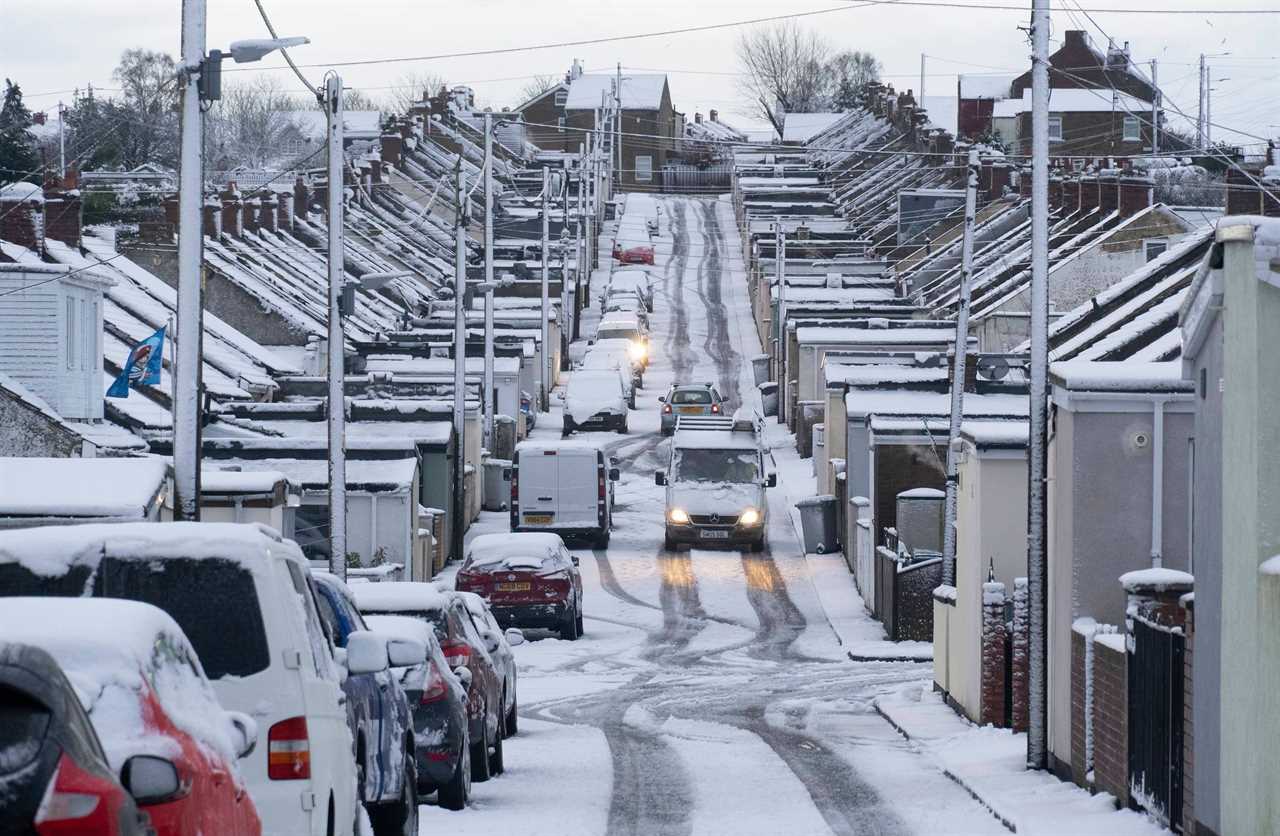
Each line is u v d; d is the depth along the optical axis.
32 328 66.38
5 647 10.60
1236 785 22.94
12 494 44.28
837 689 56.16
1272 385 22.25
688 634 71.69
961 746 40.28
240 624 16.81
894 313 140.00
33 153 157.25
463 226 88.69
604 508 92.81
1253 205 85.44
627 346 162.38
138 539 16.89
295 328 114.88
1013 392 85.50
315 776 17.08
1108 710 30.50
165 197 126.75
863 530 80.19
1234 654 23.09
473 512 103.38
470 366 119.06
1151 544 34.25
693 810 30.27
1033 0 36.53
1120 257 110.88
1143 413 34.25
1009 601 43.28
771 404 145.50
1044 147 36.16
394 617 29.44
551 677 59.53
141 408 73.69
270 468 78.94
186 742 12.61
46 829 10.18
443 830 26.64
